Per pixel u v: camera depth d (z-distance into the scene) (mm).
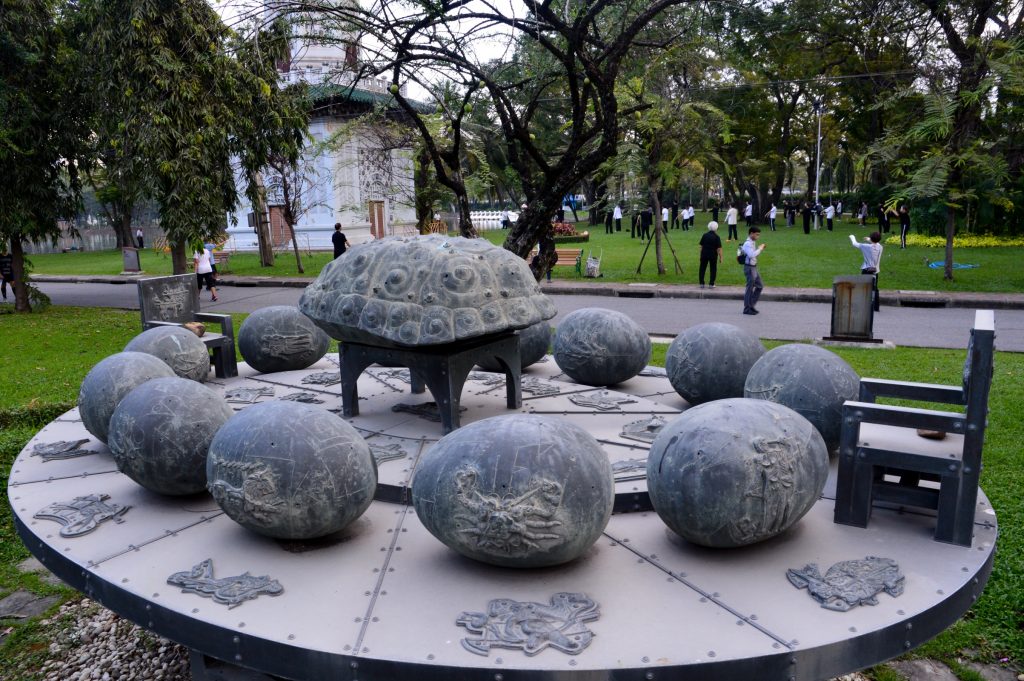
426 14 6148
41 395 9375
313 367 7730
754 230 14125
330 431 3656
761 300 16312
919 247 24375
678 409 5832
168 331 6676
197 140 12500
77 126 15648
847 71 25266
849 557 3471
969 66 13680
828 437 4566
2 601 5301
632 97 15102
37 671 4535
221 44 10523
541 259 7125
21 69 14820
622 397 5984
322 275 5535
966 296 15352
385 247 5277
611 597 3154
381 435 5133
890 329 12703
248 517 3549
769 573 3336
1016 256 21219
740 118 31203
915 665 4227
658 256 20062
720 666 2703
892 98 14234
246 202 27719
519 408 5680
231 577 3391
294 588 3303
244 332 7363
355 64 6469
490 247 5215
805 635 2861
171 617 3174
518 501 3100
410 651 2805
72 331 14258
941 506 3602
